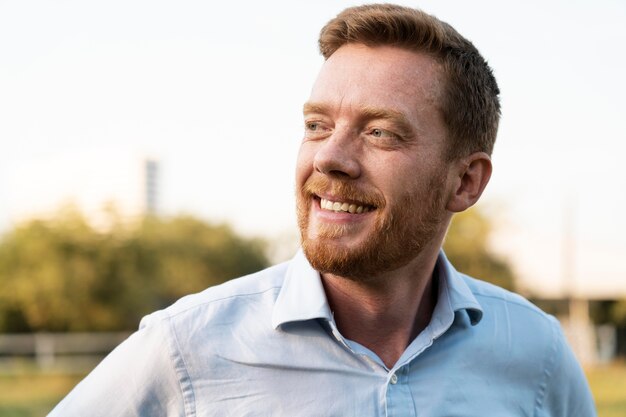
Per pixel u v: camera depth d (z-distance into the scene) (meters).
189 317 1.86
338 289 1.88
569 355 2.10
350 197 1.75
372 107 1.75
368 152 1.77
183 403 1.83
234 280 1.97
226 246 30.14
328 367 1.81
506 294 2.12
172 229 29.08
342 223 1.76
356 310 1.88
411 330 1.94
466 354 1.95
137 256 26.67
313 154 1.79
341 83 1.79
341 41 1.85
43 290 24.94
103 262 25.92
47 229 25.59
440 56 1.86
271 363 1.81
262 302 1.89
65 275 25.14
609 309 26.92
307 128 1.84
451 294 1.95
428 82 1.83
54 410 1.89
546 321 2.10
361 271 1.78
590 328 23.08
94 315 25.77
